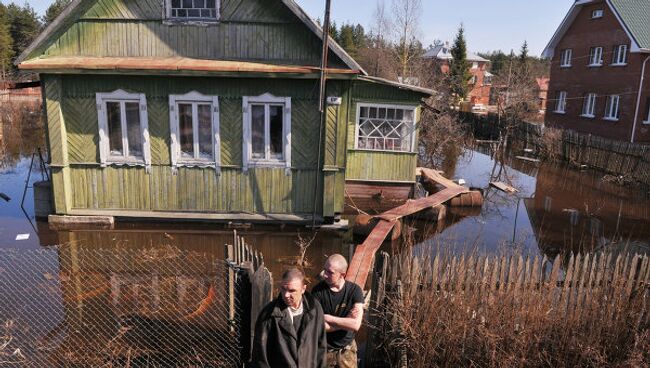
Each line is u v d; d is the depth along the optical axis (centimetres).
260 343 412
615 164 2012
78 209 1186
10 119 3269
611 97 2639
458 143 2805
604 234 1234
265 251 1026
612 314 584
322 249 1050
